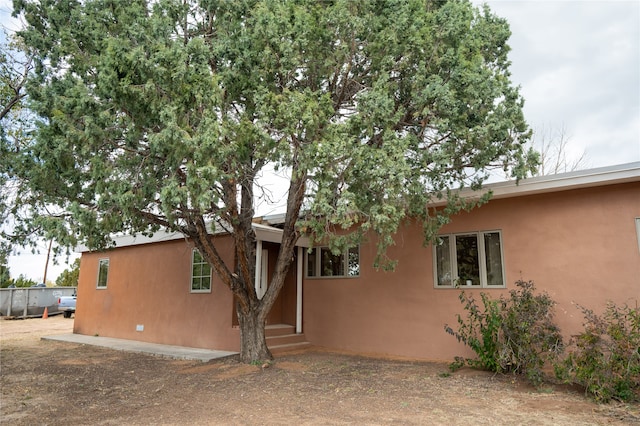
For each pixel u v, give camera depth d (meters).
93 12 7.19
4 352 11.90
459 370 8.34
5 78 9.34
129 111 6.28
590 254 8.21
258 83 6.87
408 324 10.39
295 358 9.98
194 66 6.35
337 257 11.97
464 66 7.03
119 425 5.48
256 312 9.34
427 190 8.09
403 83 7.62
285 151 6.35
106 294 15.41
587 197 8.38
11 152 7.62
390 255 10.91
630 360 5.93
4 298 25.08
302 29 6.80
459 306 9.68
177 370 9.09
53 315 26.95
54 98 6.54
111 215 6.48
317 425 5.23
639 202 7.83
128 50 6.04
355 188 6.78
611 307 6.77
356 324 11.28
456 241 9.94
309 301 12.33
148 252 14.19
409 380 7.62
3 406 6.48
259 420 5.50
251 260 9.47
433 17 7.25
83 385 7.84
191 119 6.22
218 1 7.11
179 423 5.50
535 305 7.31
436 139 7.73
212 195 6.01
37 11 7.48
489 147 7.28
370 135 6.81
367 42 7.41
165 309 13.20
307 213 7.95
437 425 5.15
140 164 6.71
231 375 8.22
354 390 6.96
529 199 9.05
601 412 5.55
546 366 8.24
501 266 9.23
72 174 6.91
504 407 5.86
